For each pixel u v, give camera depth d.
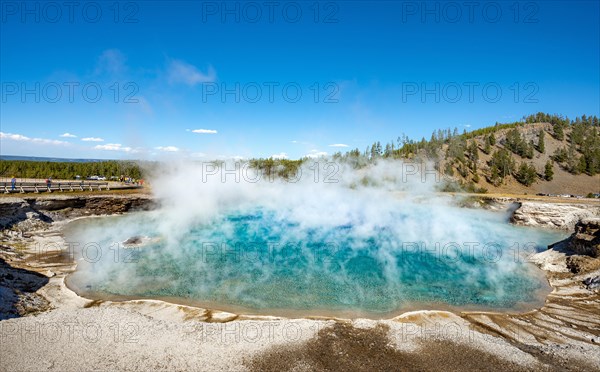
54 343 14.31
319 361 14.01
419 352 14.92
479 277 25.50
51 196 42.19
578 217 46.12
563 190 117.44
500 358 14.49
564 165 137.25
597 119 192.12
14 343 14.14
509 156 130.38
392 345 15.47
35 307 18.22
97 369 12.76
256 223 38.56
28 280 21.91
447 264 28.11
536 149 153.12
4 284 20.03
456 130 150.75
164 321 17.12
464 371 13.51
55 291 20.92
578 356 14.71
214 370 13.10
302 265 26.92
